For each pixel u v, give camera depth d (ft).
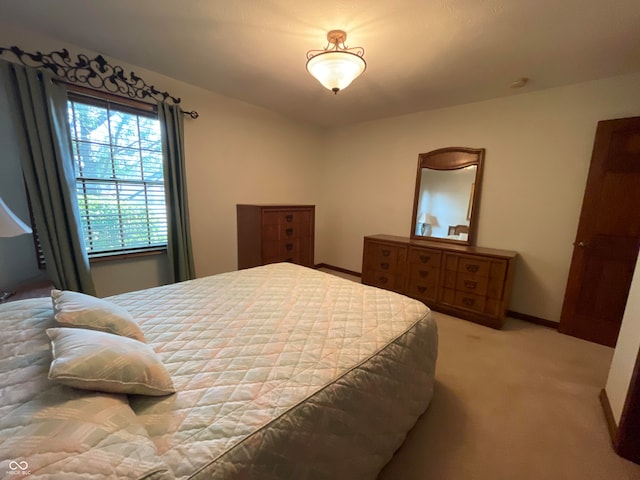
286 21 5.57
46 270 6.88
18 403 2.09
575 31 5.57
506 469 4.14
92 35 6.31
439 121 10.84
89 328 3.14
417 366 4.55
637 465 4.24
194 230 9.86
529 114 8.91
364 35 5.92
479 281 9.00
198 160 9.63
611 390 5.25
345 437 3.20
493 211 9.89
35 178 6.43
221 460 2.18
